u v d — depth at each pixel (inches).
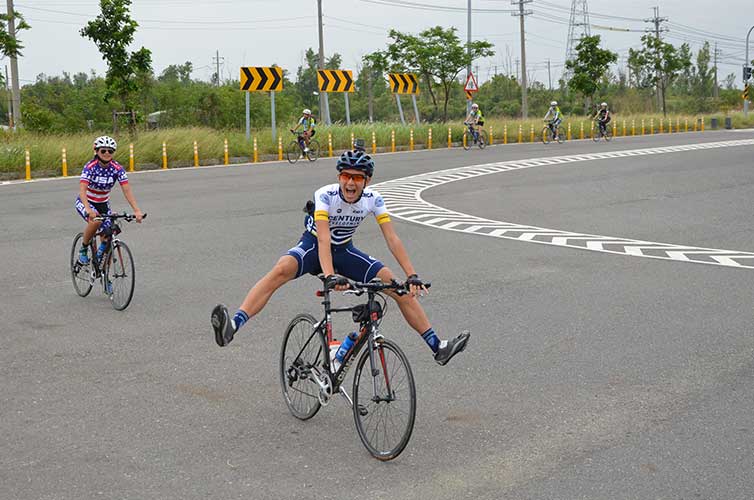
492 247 470.6
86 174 333.4
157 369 251.1
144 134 1096.2
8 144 950.4
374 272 206.7
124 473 177.8
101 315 315.6
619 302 337.4
